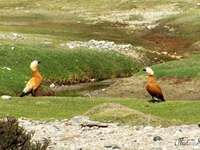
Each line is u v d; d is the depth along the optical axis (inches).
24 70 2716.5
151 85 1733.5
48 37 3681.1
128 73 3186.5
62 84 2812.5
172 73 2564.0
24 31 4001.0
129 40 3976.4
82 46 3425.2
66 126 1237.1
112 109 1378.0
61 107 1707.7
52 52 3061.0
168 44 3892.7
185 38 3976.4
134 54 3481.8
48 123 1310.3
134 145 965.8
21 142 716.0
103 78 3036.4
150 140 1016.2
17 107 1652.3
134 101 1791.3
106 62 3174.2
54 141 1026.1
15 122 729.0
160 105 1691.7
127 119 1268.5
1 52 2829.7
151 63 3400.6
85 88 2723.9
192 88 2389.3
